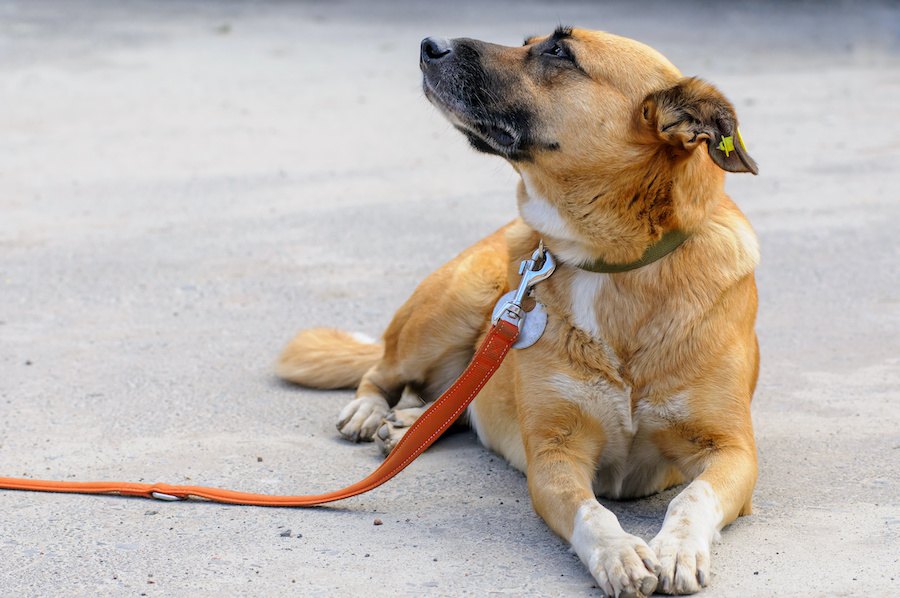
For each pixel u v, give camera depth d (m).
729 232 5.06
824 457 5.45
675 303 4.87
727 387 4.86
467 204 10.81
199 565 4.32
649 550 4.16
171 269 8.96
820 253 9.15
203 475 5.33
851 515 4.77
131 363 6.96
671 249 4.91
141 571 4.27
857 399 6.21
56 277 8.76
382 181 11.73
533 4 26.17
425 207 10.71
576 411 4.95
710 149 4.73
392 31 22.33
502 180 11.77
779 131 13.55
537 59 5.17
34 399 6.33
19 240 9.77
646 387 4.89
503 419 5.62
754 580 4.20
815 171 11.74
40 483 5.06
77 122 14.69
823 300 8.06
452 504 5.03
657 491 5.39
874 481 5.13
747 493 4.67
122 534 4.61
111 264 9.09
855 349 7.05
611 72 4.98
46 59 19.17
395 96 16.22
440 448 5.88
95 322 7.76
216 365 6.96
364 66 18.55
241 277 8.76
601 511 4.42
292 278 8.73
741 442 4.83
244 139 13.71
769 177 11.55
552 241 5.10
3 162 12.65
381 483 4.91
